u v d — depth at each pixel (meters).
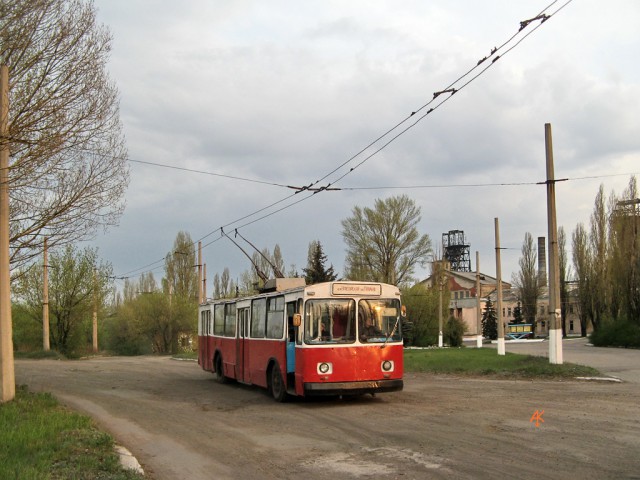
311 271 57.09
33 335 49.16
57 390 20.83
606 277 53.88
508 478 7.66
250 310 19.38
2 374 14.52
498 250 31.34
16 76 15.74
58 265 49.44
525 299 84.94
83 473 8.09
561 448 9.17
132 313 60.38
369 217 54.66
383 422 12.23
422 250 55.00
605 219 56.94
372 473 8.25
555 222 22.41
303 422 12.77
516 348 45.28
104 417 14.34
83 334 51.88
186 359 43.22
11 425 11.28
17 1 15.36
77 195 17.42
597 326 57.78
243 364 19.92
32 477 7.48
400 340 15.34
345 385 14.64
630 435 9.99
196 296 63.78
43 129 15.84
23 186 16.59
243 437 11.37
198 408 15.80
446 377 22.59
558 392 16.39
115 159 18.06
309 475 8.32
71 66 16.27
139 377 26.48
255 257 66.50
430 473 8.09
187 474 8.73
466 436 10.39
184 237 64.94
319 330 14.76
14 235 17.08
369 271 54.97
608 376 20.23
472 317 97.62
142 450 10.50
